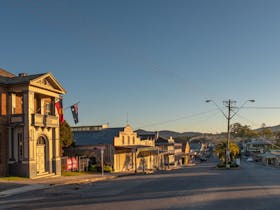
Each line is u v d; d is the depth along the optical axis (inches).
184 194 738.2
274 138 5876.0
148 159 2768.2
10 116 1326.3
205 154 6791.3
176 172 1780.3
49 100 1533.0
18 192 914.7
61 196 788.6
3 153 1305.4
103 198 720.3
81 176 1451.8
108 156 2034.9
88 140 2135.8
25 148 1307.8
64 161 1643.7
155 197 705.0
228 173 1555.1
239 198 665.0
